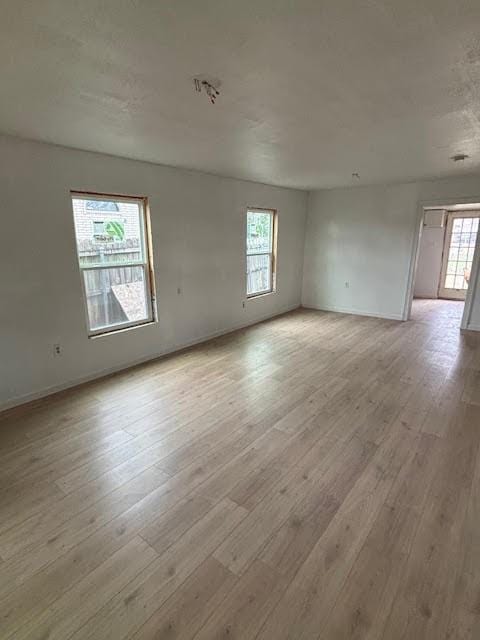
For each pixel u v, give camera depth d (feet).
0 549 5.79
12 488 7.18
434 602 4.91
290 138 10.00
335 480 7.39
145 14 4.31
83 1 4.03
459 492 7.02
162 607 4.87
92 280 12.42
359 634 4.52
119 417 9.98
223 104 7.33
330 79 6.19
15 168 9.78
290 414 10.11
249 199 18.49
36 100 7.03
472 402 10.77
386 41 4.99
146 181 13.30
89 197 11.82
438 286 28.12
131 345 13.79
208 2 4.09
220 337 17.78
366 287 22.03
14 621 4.70
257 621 4.68
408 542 5.88
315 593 5.05
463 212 26.22
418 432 9.16
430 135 9.73
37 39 4.83
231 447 8.55
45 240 10.69
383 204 20.39
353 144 10.69
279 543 5.88
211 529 6.18
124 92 6.69
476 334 18.03
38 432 9.22
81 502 6.81
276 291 22.17
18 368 10.57
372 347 16.01
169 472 7.66
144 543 5.90
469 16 4.39
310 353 15.25
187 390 11.71
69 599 4.98
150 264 14.12
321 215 22.91
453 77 6.14
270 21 4.50
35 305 10.71
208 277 16.81
